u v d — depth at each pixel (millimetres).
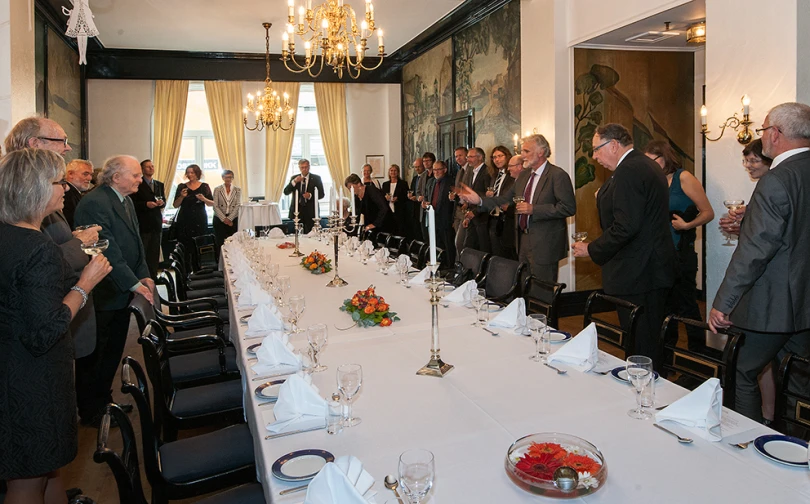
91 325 3387
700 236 6691
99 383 3854
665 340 2459
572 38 6070
